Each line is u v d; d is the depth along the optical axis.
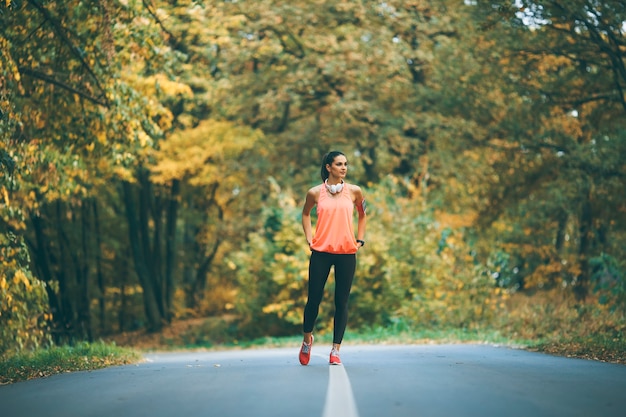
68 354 11.65
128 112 13.87
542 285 26.70
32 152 12.96
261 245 25.69
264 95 27.72
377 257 23.30
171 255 34.75
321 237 7.73
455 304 20.02
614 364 8.09
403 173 30.59
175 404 5.36
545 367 7.52
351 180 30.17
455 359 8.70
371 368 7.37
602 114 21.12
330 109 28.89
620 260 21.94
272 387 6.00
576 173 22.31
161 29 14.14
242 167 29.67
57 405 5.60
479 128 24.59
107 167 21.78
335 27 28.78
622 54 16.70
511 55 20.69
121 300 37.53
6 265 12.55
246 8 26.86
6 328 12.92
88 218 31.38
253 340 25.52
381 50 26.47
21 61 13.14
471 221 27.14
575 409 4.95
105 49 13.03
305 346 7.94
